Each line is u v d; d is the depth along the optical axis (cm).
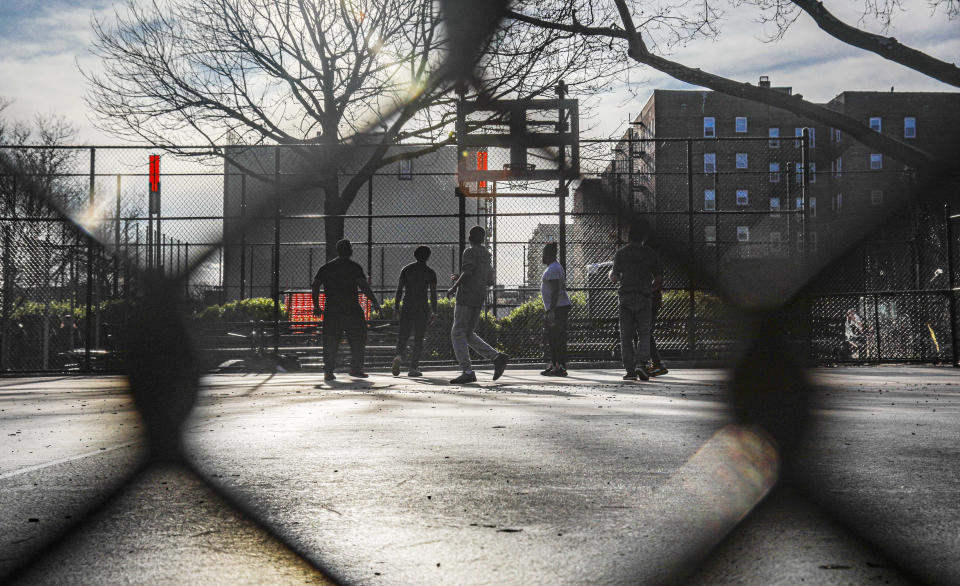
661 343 1430
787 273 1672
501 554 198
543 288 1090
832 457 349
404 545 207
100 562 193
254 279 3133
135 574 183
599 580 176
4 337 1386
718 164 5225
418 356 1106
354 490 282
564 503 258
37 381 1112
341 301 1041
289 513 246
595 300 1509
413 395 746
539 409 590
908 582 173
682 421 499
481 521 234
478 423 496
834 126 1406
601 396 715
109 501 264
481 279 941
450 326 1416
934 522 228
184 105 1952
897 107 5503
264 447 392
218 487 288
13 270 1399
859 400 644
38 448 401
